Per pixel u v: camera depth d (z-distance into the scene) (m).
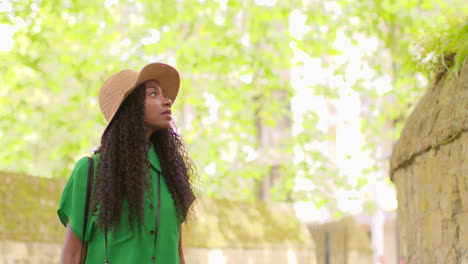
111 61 14.41
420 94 10.30
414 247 3.99
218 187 15.48
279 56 15.69
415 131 3.79
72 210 2.49
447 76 3.37
